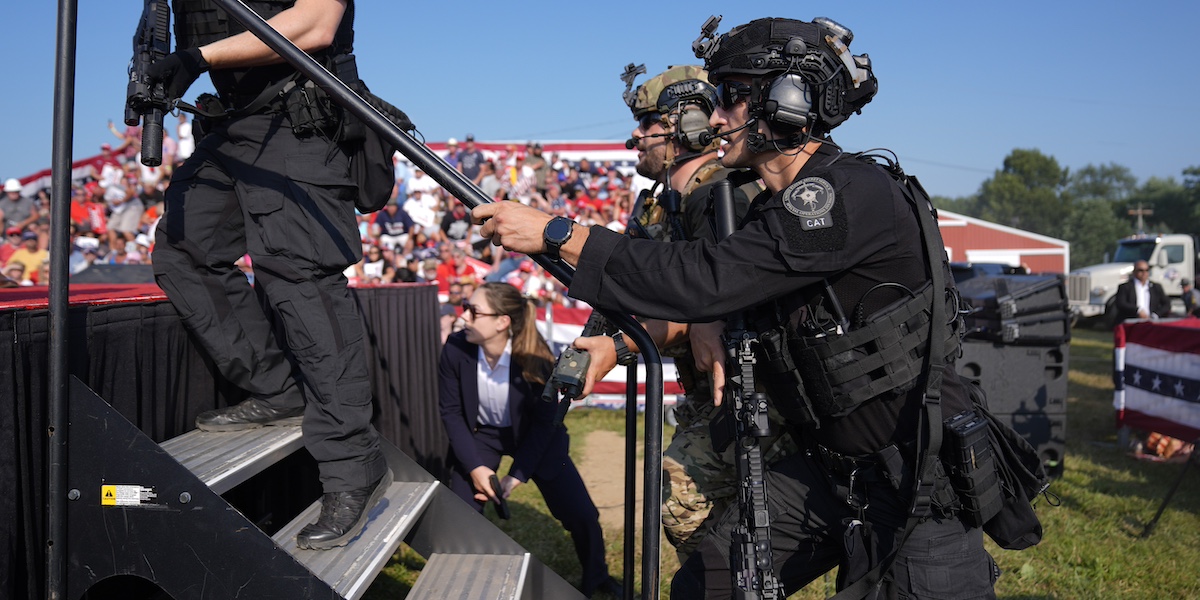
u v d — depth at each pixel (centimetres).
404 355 464
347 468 225
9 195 1253
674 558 451
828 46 187
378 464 236
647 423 185
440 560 266
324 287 231
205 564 182
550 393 216
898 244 179
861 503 194
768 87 188
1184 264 2109
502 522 511
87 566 183
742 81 192
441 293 1137
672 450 291
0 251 1223
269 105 224
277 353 253
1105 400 959
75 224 1403
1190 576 429
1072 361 1338
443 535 271
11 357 176
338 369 226
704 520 286
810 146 196
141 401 233
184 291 235
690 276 177
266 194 224
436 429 521
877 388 182
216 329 238
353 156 239
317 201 227
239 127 226
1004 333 593
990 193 11344
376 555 216
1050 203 10944
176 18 228
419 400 488
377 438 238
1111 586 418
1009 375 609
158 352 244
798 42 183
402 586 407
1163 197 10088
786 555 209
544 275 1223
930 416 180
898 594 190
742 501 189
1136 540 483
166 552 183
